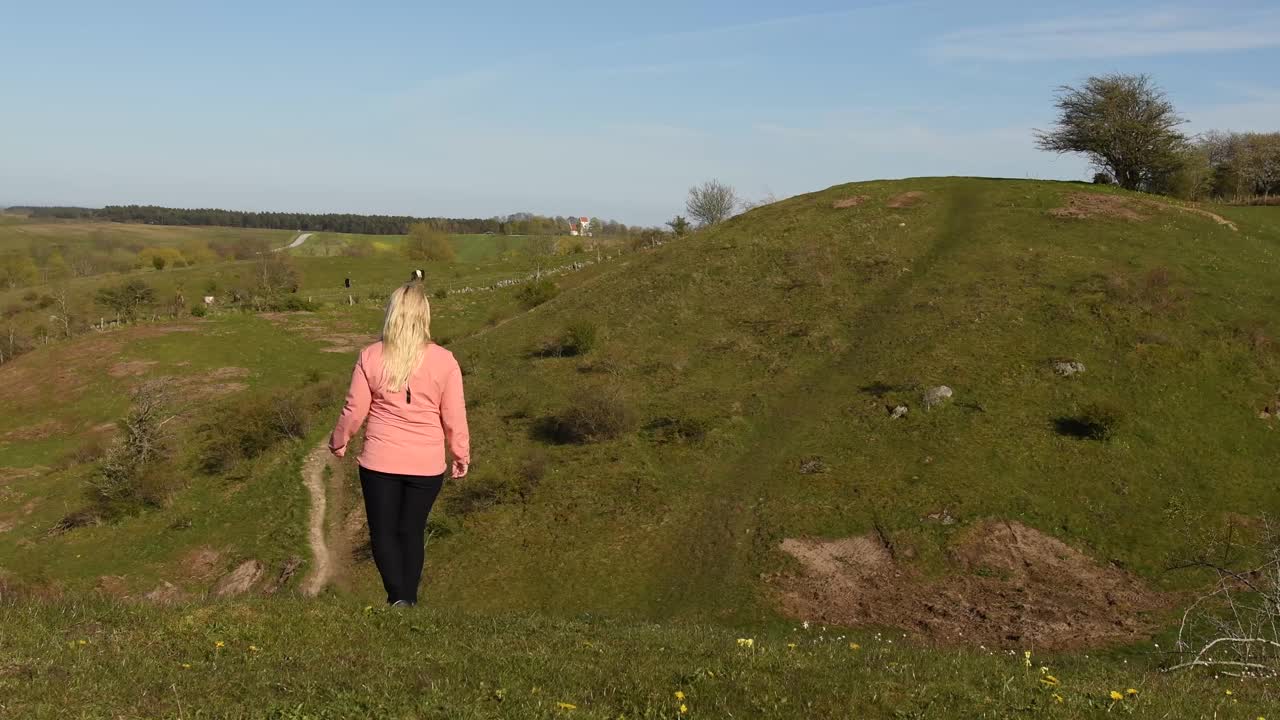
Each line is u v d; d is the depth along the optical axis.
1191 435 33.75
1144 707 6.48
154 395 49.16
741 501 32.88
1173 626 24.56
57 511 41.50
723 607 27.59
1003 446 33.78
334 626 7.30
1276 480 31.27
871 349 43.38
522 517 33.75
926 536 29.50
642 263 65.31
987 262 51.12
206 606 7.69
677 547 31.03
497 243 165.12
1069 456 32.91
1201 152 72.38
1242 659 11.55
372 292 99.12
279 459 42.34
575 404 40.22
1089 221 55.75
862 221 62.00
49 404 59.16
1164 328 40.31
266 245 150.88
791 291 52.62
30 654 6.11
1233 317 40.75
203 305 87.69
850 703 5.98
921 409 37.00
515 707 5.54
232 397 58.28
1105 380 37.38
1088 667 8.88
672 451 36.88
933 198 65.56
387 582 7.63
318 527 35.75
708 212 94.75
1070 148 70.62
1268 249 49.94
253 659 6.41
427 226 145.62
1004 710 6.11
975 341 41.78
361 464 7.37
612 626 8.85
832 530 30.44
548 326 55.31
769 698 6.00
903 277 51.69
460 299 83.62
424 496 7.44
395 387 7.17
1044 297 45.12
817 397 39.84
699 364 45.44
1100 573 27.56
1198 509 29.91
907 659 7.66
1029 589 27.06
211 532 37.03
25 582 33.31
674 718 5.61
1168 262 48.00
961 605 26.59
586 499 34.28
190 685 5.74
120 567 35.34
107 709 5.29
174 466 43.97
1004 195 63.34
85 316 86.06
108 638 6.69
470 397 45.47
